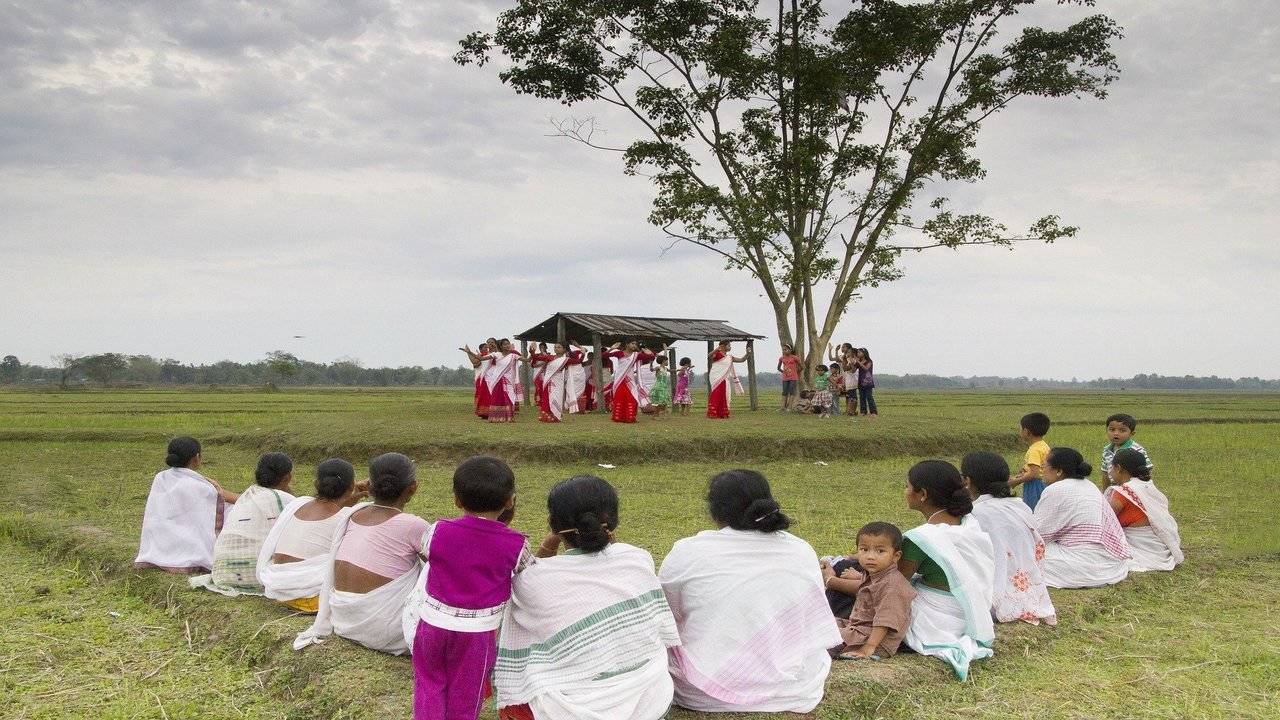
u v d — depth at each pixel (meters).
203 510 6.89
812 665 4.14
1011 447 18.19
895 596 4.81
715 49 21.22
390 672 4.53
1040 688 4.64
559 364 17.72
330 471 5.77
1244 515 10.20
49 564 7.54
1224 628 5.84
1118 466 7.54
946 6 21.61
